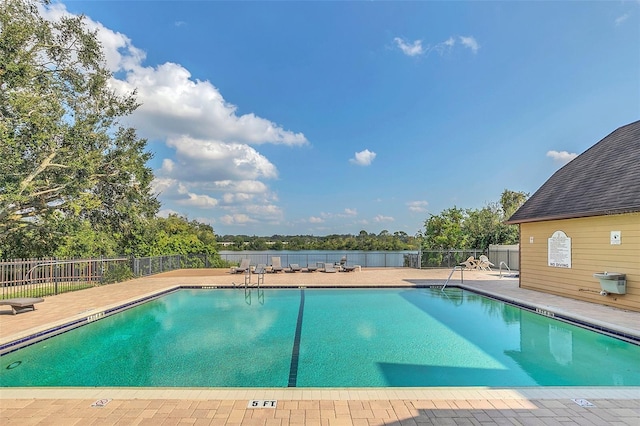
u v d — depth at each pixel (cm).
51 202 1723
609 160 1126
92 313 873
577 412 356
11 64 1344
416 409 362
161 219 3161
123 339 752
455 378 534
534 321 897
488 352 660
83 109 1806
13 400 385
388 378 534
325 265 2036
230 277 1750
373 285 1407
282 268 2105
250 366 588
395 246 3697
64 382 526
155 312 1016
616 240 920
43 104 1476
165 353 657
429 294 1302
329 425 328
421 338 752
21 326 732
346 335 778
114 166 1828
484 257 2142
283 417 344
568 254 1092
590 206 984
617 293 893
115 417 345
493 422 334
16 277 1252
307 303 1145
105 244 1797
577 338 746
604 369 570
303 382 518
